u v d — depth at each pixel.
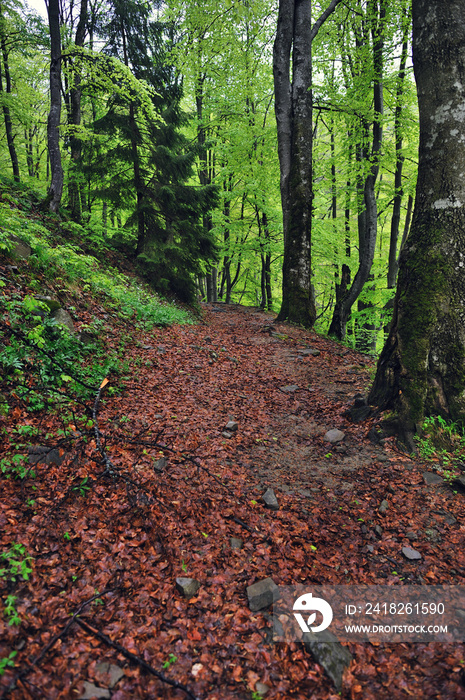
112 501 3.60
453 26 4.92
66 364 5.47
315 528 3.80
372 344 17.48
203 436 5.26
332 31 14.15
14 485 3.49
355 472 4.69
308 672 2.42
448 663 2.49
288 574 3.22
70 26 15.27
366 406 5.83
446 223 5.09
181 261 13.94
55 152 11.65
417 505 4.04
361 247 16.12
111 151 12.95
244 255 20.83
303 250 12.83
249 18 14.35
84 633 2.44
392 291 14.95
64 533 3.14
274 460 5.02
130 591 2.81
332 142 17.05
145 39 12.65
